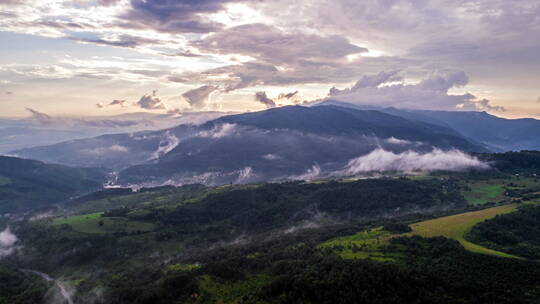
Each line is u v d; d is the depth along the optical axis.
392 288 159.88
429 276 167.00
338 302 157.88
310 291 167.75
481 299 150.50
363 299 155.38
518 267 172.00
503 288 155.50
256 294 178.88
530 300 145.75
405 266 183.62
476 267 175.62
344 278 168.38
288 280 178.12
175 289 199.12
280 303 166.88
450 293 157.12
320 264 193.12
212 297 188.12
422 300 153.38
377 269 171.50
